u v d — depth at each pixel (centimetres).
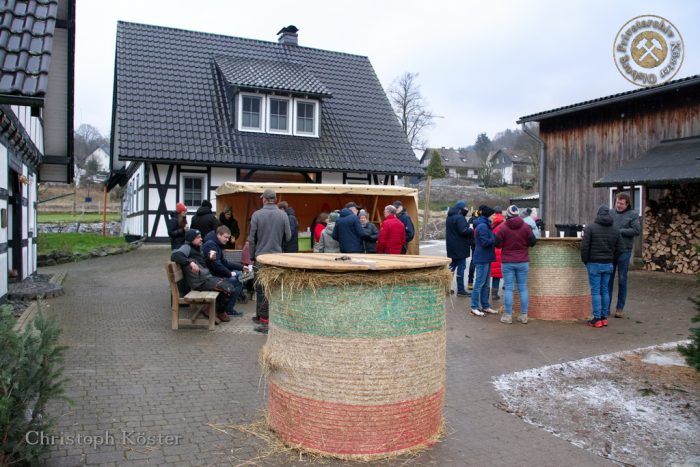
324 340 398
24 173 1160
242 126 2125
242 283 902
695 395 547
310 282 395
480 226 923
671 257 1435
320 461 396
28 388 343
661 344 735
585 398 542
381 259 448
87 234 3206
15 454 348
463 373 617
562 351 707
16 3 763
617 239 840
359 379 395
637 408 517
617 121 1612
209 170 2041
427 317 415
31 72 658
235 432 439
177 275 793
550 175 1841
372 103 2522
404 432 407
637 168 1384
